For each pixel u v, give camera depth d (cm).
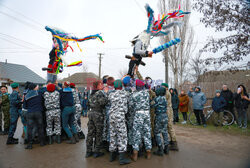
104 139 432
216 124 750
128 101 399
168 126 449
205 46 697
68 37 450
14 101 500
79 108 562
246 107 691
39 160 378
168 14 360
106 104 408
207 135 598
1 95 605
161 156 402
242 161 368
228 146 475
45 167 342
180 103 842
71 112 502
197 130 678
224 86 761
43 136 483
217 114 753
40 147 469
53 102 489
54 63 523
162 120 404
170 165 350
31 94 465
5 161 371
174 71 1373
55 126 503
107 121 436
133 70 404
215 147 466
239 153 419
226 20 621
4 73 1836
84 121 930
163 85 458
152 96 456
